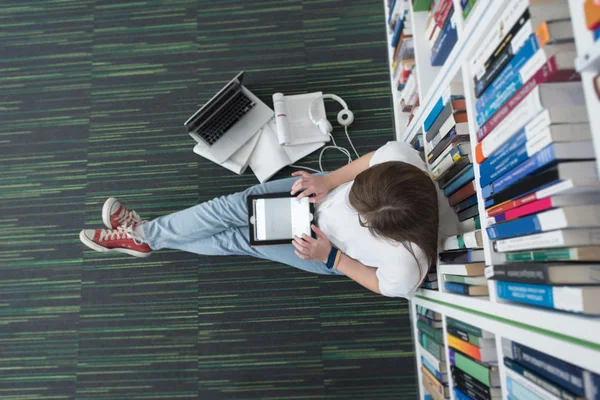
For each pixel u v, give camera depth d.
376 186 0.88
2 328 1.58
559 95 0.57
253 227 1.23
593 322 0.50
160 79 1.72
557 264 0.59
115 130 1.69
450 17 1.01
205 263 1.61
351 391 1.54
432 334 1.26
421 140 1.26
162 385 1.55
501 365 0.76
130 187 1.65
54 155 1.67
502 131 0.70
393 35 1.53
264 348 1.56
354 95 1.70
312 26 1.74
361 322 1.57
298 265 1.41
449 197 1.08
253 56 1.73
